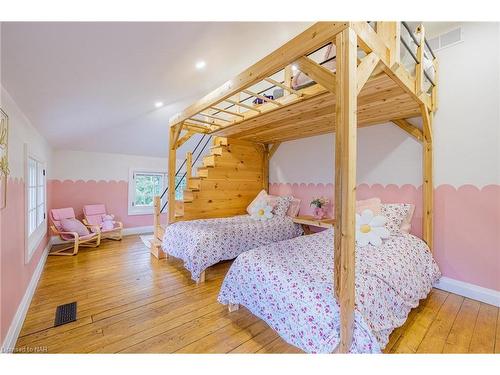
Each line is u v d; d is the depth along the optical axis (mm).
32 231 2904
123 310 2092
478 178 2295
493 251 2219
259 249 2139
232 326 1875
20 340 1672
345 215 1185
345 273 1190
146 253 3795
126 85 2465
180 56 2174
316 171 3867
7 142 1718
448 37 2459
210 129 3746
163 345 1644
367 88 1871
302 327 1451
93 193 4832
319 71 1383
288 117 2793
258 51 2525
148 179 5656
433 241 2578
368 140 3109
